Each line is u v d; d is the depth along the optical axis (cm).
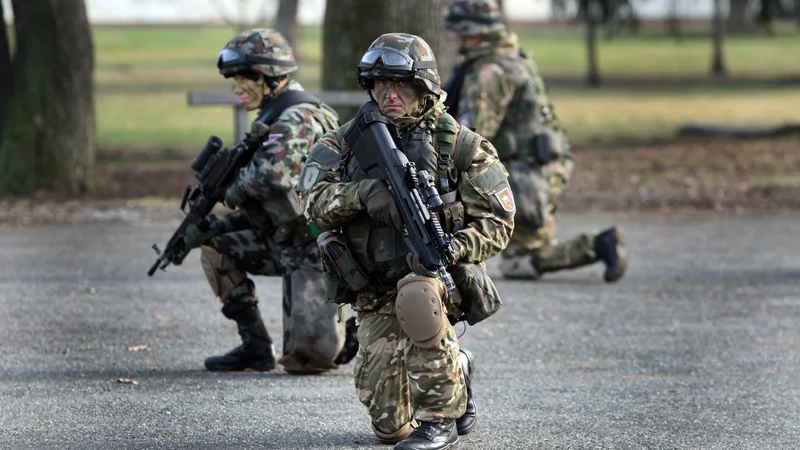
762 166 5209
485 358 2162
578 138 6731
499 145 2916
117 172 5100
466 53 2889
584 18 12319
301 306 1956
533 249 2956
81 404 1811
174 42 19000
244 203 1931
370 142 1464
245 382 1959
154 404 1812
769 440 1653
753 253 3394
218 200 1959
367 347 1542
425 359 1482
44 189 4484
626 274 3069
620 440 1641
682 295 2784
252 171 1889
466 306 1476
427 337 1436
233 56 1919
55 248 3388
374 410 1555
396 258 1473
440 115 1500
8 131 4488
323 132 1930
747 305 2669
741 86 11862
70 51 4509
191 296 2730
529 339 2320
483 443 1617
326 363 1983
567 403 1844
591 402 1850
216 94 4075
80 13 4525
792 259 3294
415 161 1462
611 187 4772
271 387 1922
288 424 1703
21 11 4484
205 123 7944
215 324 2438
